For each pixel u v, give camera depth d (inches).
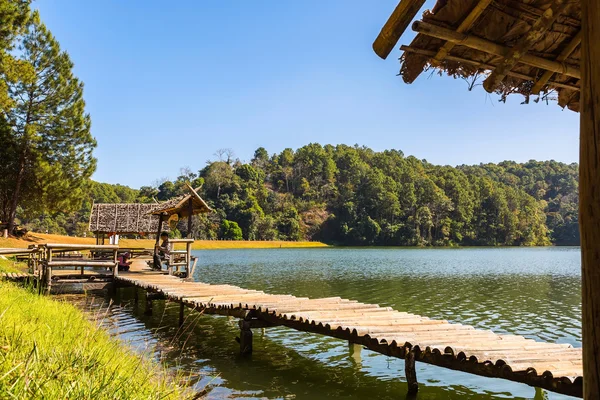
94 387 133.4
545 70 171.0
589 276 88.8
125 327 431.5
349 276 1114.7
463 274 1182.9
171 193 4239.7
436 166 5728.3
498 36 145.5
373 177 4608.8
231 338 401.7
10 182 1286.9
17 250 635.5
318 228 4387.3
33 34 1211.9
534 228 4461.1
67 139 1295.5
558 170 6181.1
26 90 1221.7
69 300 566.6
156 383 195.9
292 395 261.3
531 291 815.1
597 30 90.9
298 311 350.3
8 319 210.4
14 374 125.4
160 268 741.9
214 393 258.8
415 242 4077.3
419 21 134.8
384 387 278.1
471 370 228.2
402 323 314.3
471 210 4392.2
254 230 3917.3
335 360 335.0
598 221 88.0
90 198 3646.7
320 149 5521.7
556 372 197.3
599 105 89.6
